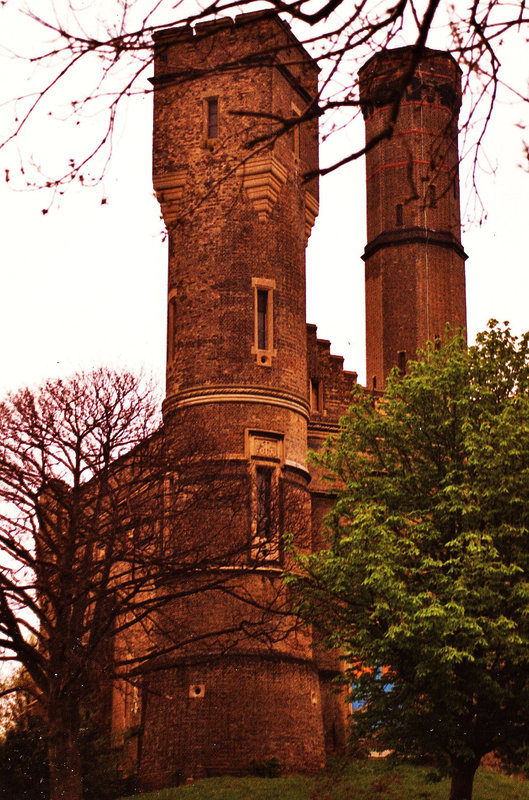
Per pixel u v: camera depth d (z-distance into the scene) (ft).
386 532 91.20
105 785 102.89
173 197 123.44
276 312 120.98
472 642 85.92
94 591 89.56
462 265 182.29
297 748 108.37
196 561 92.89
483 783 107.24
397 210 179.22
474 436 92.48
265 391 118.11
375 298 180.34
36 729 101.65
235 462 114.62
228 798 95.61
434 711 89.61
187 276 121.80
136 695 122.11
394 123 18.83
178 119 123.85
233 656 108.17
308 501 120.88
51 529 93.91
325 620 97.25
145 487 100.27
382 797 96.53
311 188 129.70
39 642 98.43
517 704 89.56
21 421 90.02
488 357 100.94
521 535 89.30
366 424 101.50
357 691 93.04
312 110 19.48
